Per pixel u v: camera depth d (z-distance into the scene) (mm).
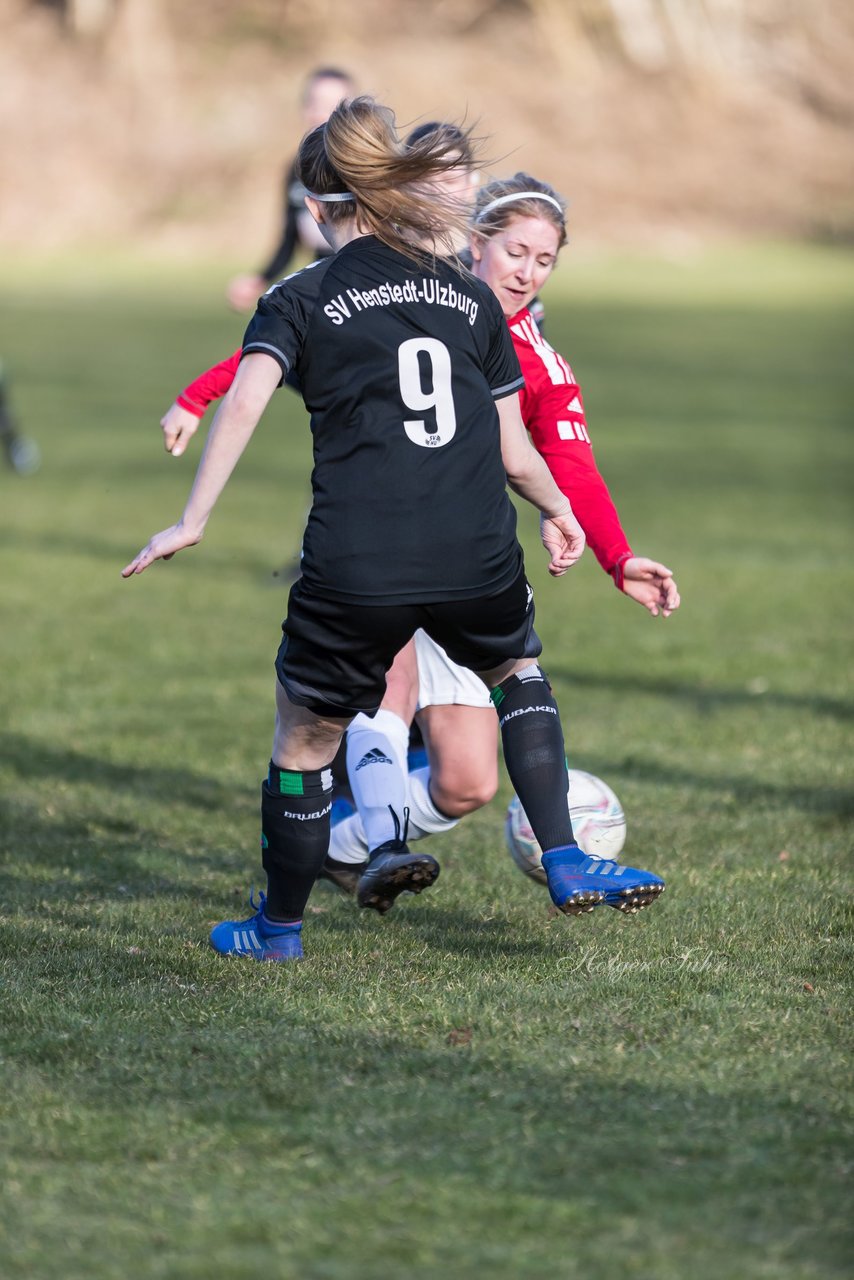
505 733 12516
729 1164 9352
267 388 11031
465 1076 10648
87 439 56625
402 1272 8180
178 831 17812
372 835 13438
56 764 20516
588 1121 9930
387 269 11297
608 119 179375
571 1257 8312
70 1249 8383
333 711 11867
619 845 14891
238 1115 10023
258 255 156750
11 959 13109
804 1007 12031
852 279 142000
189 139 171375
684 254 160500
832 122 188250
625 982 12578
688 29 187500
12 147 171500
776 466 52188
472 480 11250
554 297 123062
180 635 28578
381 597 11133
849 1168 9305
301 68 179500
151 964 13062
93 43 180625
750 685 25266
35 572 33969
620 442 57531
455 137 11625
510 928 14359
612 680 25656
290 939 13297
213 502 11148
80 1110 10086
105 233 164125
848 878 15805
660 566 12438
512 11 188000
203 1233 8555
